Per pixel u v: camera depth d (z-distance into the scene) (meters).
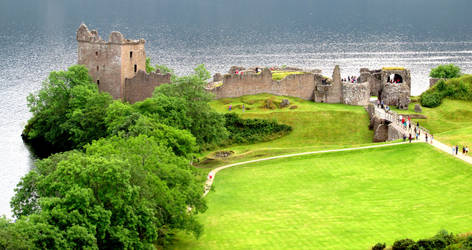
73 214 85.56
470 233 93.81
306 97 192.12
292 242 103.50
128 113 150.12
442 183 123.44
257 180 135.38
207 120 157.50
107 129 156.75
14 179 149.50
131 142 112.06
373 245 98.81
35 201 97.94
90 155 107.50
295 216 114.44
